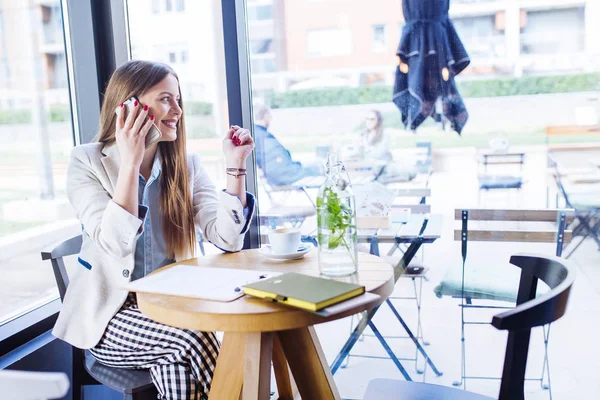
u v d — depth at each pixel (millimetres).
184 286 1193
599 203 2055
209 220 1668
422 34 2191
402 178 2277
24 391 676
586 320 2080
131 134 1415
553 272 1111
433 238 2168
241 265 1381
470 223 2189
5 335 1726
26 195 1979
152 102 1538
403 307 2291
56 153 2141
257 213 2340
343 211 1223
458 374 2184
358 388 2172
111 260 1528
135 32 2299
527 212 2133
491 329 2203
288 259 1423
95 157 1562
